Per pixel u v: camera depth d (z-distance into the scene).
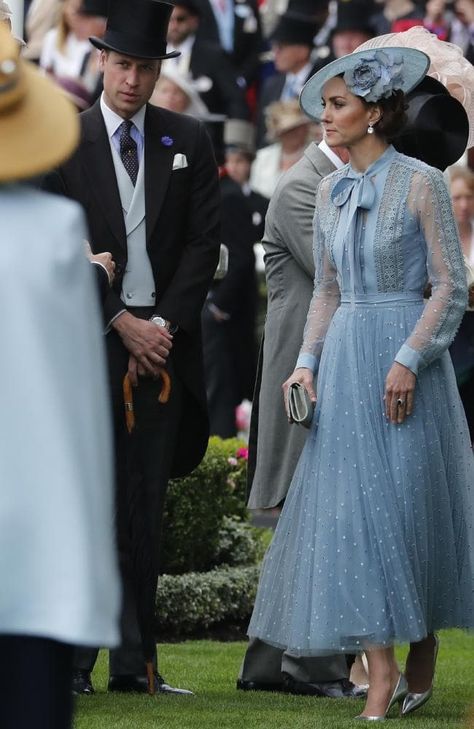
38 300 9.97
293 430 23.33
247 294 46.28
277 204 23.61
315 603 20.31
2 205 10.20
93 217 22.77
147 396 22.69
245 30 54.81
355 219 20.88
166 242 23.12
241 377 46.38
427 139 22.67
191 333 23.06
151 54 22.64
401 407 20.47
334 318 21.19
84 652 22.38
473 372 26.64
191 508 29.75
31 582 9.82
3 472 9.88
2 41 10.39
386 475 20.41
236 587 29.98
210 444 30.67
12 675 10.21
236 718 20.14
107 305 22.22
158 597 28.69
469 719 20.14
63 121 10.47
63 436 9.91
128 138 23.03
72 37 45.09
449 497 20.92
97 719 19.84
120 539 22.55
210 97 50.44
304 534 20.80
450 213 20.75
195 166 23.47
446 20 48.62
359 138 20.81
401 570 20.14
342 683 23.05
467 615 20.97
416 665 21.30
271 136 48.50
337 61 20.67
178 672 24.80
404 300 20.80
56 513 9.85
